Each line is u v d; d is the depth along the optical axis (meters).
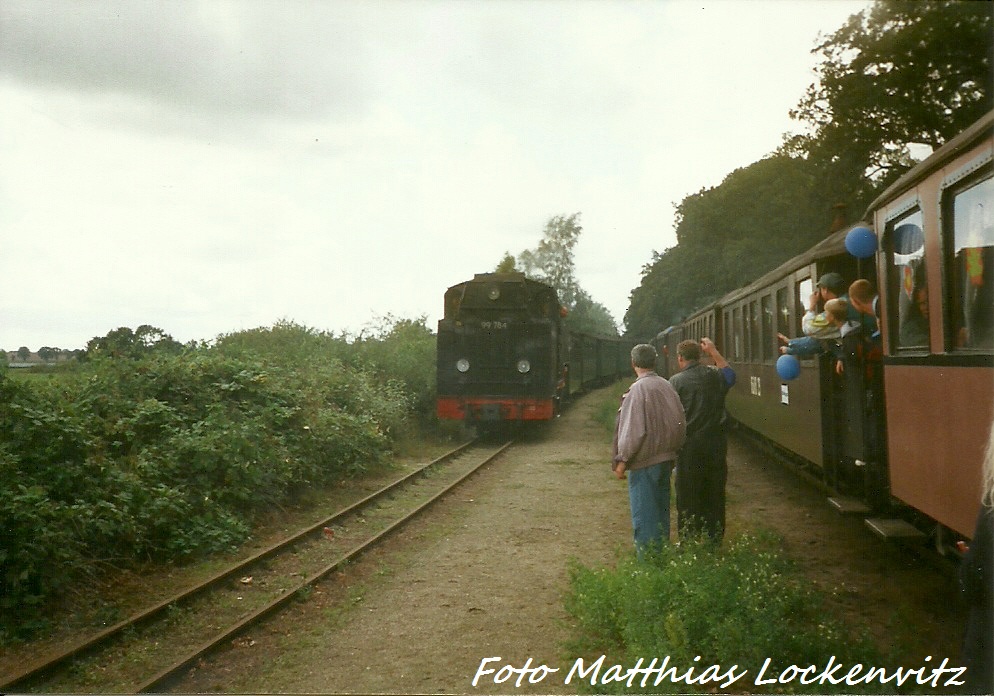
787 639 4.76
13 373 7.76
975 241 4.73
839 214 12.10
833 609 5.91
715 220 38.81
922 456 5.68
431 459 15.23
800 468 10.98
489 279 19.28
